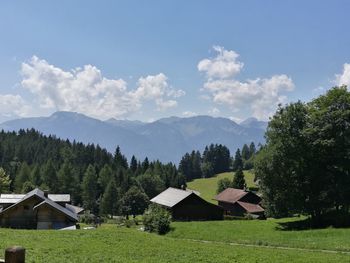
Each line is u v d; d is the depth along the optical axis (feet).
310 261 106.11
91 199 549.54
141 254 105.40
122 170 634.43
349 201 205.77
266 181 218.79
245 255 112.57
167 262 94.32
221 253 114.62
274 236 178.50
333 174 210.59
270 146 222.69
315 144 206.59
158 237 157.48
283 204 214.48
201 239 182.80
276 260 105.50
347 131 206.28
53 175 549.54
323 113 210.38
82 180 607.37
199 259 101.30
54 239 128.36
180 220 310.45
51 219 224.12
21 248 31.48
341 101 211.00
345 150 206.08
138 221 335.47
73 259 89.25
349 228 185.47
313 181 213.87
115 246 117.91
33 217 226.38
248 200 399.44
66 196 287.48
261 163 220.64
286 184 214.48
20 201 224.94
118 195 524.52
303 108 217.56
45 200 224.74
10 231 155.53
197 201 317.22
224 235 187.52
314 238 165.78
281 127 217.97
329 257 116.47
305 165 213.05
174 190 353.10
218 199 431.43
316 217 214.07
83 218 348.79
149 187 616.39
